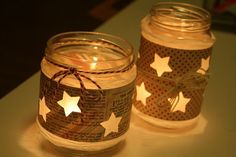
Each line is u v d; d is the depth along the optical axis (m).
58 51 0.39
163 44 0.41
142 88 0.43
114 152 0.41
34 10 1.78
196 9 0.46
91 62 0.37
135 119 0.46
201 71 0.43
